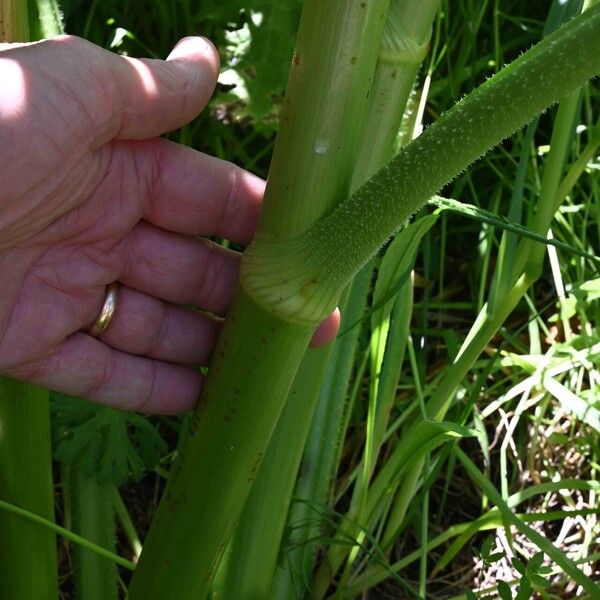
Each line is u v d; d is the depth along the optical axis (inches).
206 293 12.0
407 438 13.3
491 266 17.8
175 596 10.1
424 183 7.4
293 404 11.3
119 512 14.3
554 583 14.3
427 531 14.7
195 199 11.3
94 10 16.3
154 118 10.1
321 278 8.2
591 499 15.0
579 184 17.7
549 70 6.7
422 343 16.0
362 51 7.8
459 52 18.1
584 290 13.6
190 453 9.4
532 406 16.2
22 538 11.6
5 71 9.2
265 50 14.8
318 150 8.0
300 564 13.3
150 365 12.1
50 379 11.4
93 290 11.3
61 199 10.2
